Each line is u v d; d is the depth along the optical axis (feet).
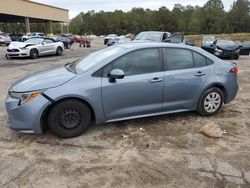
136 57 15.39
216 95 17.79
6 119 17.26
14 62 48.98
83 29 383.65
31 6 156.04
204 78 17.10
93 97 14.30
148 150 13.38
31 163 12.16
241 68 43.11
